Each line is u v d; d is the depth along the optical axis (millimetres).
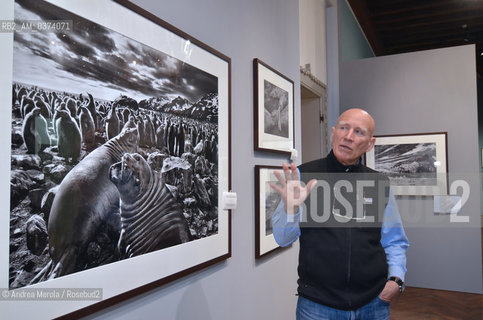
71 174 881
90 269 929
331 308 1304
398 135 4070
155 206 1172
